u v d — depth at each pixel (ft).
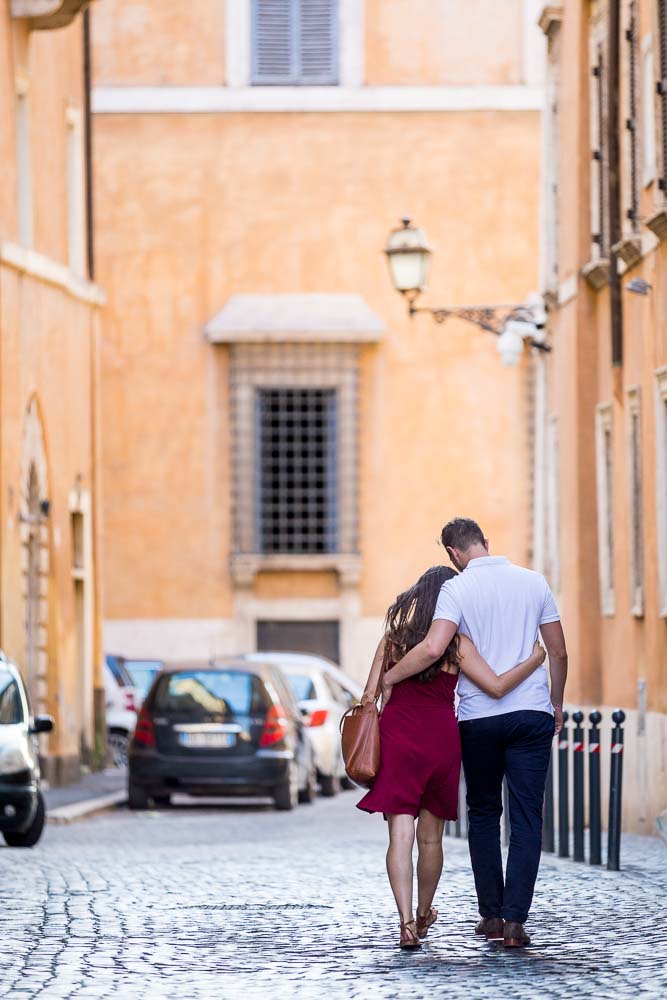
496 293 209.67
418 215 210.38
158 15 210.59
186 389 209.15
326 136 210.59
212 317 209.56
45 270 158.10
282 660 172.14
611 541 127.34
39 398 157.38
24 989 47.88
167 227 209.56
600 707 127.95
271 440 210.18
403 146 210.59
